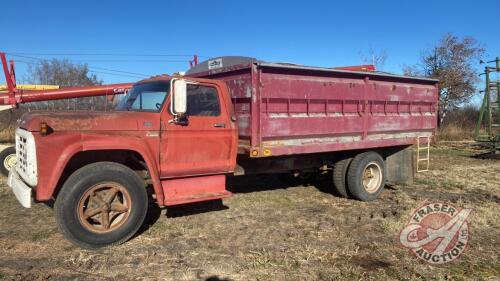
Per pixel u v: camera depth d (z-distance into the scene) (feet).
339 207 23.80
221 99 19.84
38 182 15.39
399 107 27.37
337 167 25.93
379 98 25.77
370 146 25.64
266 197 25.75
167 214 21.26
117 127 16.96
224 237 18.08
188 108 18.81
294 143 21.74
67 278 13.74
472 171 37.19
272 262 15.38
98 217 16.51
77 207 15.65
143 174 18.63
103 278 13.82
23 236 17.58
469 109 89.45
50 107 55.11
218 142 19.63
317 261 15.57
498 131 61.41
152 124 17.70
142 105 19.08
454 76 86.12
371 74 24.88
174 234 18.29
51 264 14.82
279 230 19.20
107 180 16.20
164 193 18.62
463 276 14.51
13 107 37.50
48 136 15.58
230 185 29.35
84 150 15.97
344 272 14.57
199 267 14.87
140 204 16.97
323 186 29.53
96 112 17.29
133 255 15.80
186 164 18.79
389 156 28.71
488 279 14.29
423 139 29.37
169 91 18.31
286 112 21.24
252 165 22.62
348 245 17.31
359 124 24.77
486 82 55.83
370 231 19.25
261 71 19.94
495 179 32.94
